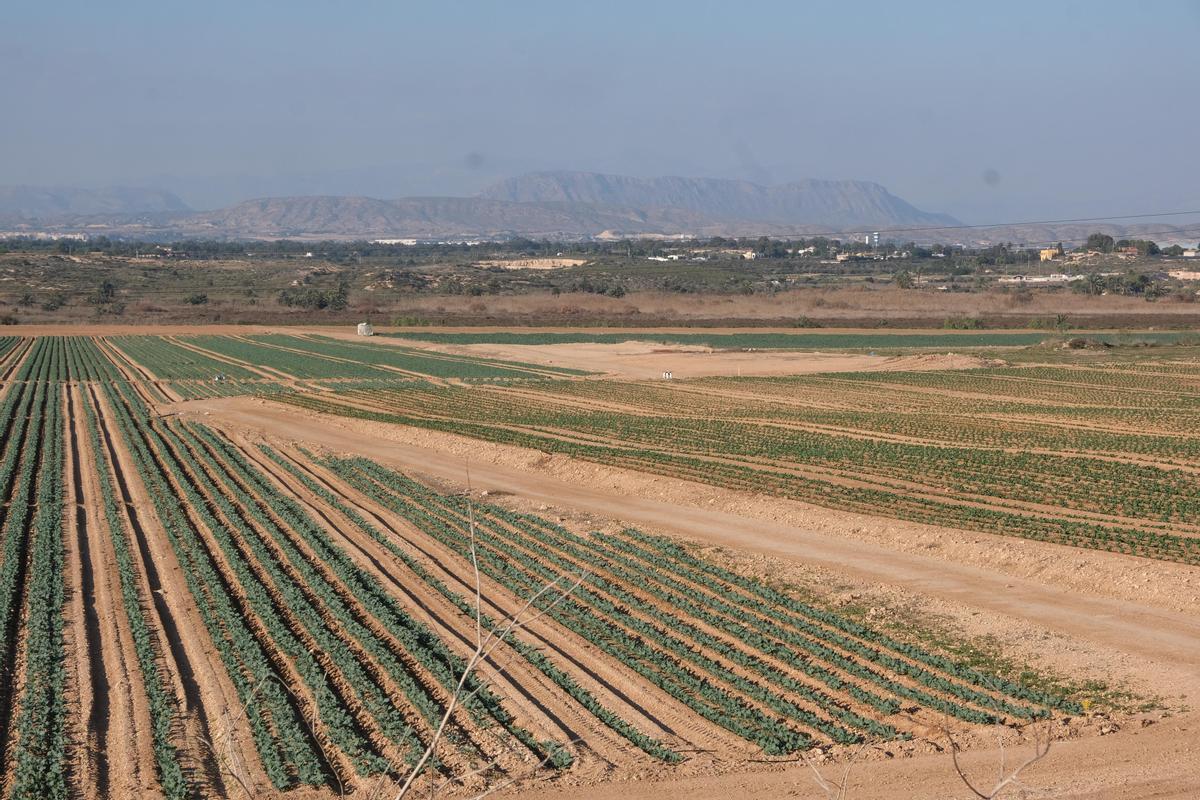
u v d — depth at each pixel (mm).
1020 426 68000
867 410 77000
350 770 21375
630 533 40000
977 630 29578
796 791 20203
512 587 33312
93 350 127375
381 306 190250
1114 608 31188
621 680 25844
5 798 20219
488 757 21797
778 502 44344
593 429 66875
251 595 31656
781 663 27125
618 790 20359
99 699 24703
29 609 30969
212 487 48062
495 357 118375
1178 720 23266
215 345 133500
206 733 22938
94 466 54469
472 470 54188
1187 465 53656
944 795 19812
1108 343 119312
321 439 64562
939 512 42219
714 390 89625
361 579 34062
